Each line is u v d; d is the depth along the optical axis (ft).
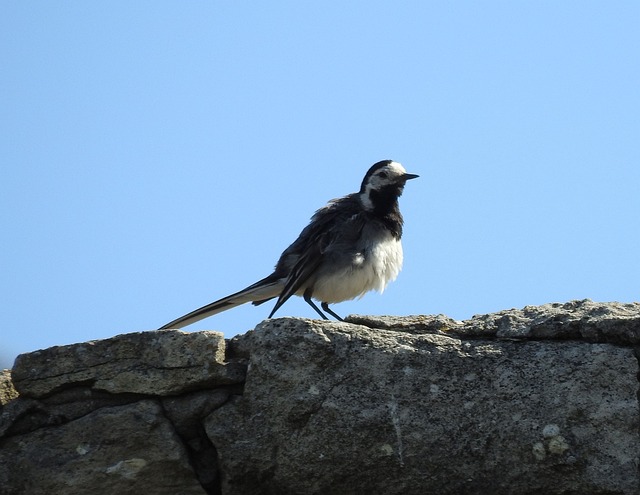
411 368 35.99
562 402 34.78
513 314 37.65
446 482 35.01
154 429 36.73
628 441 34.12
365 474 35.50
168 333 37.65
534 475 34.47
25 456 36.86
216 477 36.65
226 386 37.24
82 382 37.65
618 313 36.35
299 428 35.96
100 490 36.37
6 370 39.40
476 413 35.22
